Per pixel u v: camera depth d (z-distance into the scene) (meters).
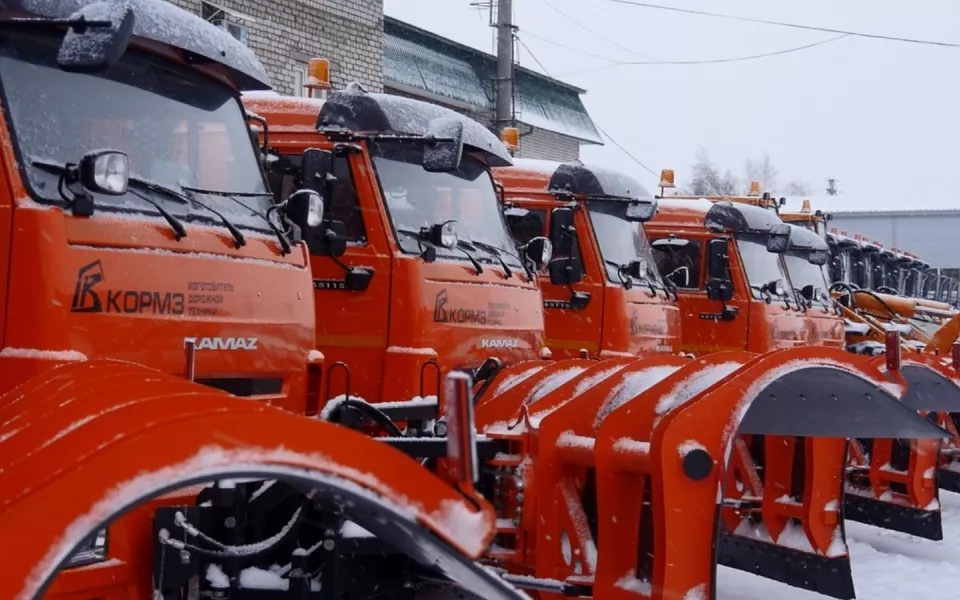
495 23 22.42
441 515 2.41
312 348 5.13
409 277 6.75
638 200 10.20
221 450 2.28
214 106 5.04
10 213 3.79
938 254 34.78
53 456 2.33
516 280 7.78
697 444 4.73
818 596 6.95
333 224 6.76
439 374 6.65
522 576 5.38
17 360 3.68
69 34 3.92
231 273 4.55
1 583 2.15
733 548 7.25
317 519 3.94
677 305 11.23
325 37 17.28
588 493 5.63
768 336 12.43
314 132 7.26
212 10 14.97
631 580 5.16
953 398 8.27
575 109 30.05
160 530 3.52
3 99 3.97
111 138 4.36
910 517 8.98
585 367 6.41
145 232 4.19
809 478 6.74
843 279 19.70
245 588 3.72
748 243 12.92
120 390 2.81
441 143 6.88
